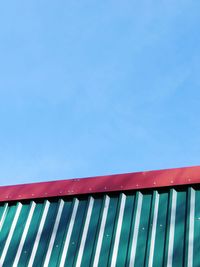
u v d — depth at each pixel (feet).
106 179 17.37
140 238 15.01
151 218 15.34
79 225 16.39
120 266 14.44
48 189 18.07
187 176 16.02
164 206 15.66
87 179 17.74
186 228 14.53
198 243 14.05
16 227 17.39
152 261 14.15
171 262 13.85
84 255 15.30
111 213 16.25
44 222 17.12
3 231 17.37
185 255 13.76
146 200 16.20
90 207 16.84
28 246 16.49
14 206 18.29
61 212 17.21
